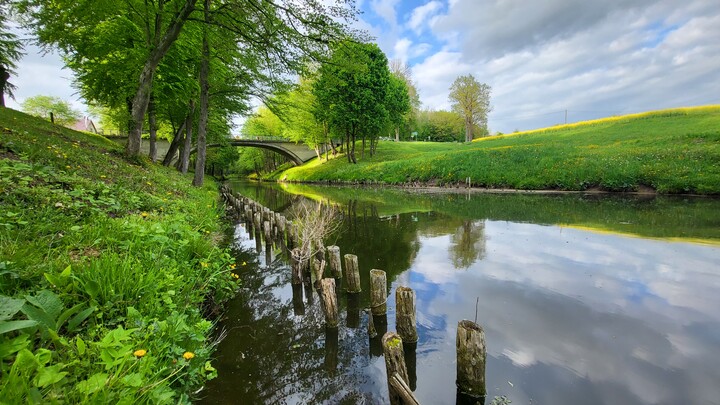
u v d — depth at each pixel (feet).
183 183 38.70
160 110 61.57
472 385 9.38
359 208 49.93
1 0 33.22
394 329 13.79
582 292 16.29
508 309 14.78
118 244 11.21
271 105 47.03
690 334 12.26
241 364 11.07
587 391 9.47
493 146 110.63
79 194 14.10
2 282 6.66
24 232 9.73
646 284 16.97
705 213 35.37
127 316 7.45
